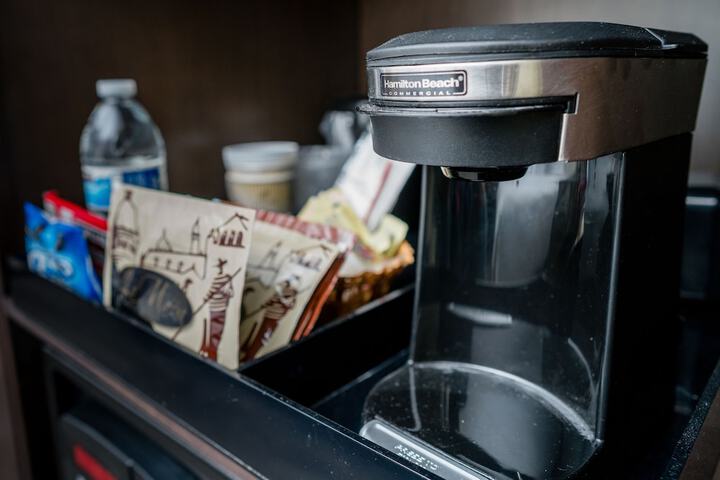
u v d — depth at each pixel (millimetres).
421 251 553
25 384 780
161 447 583
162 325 568
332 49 1062
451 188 523
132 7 812
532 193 477
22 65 731
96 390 636
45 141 771
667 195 470
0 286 765
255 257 596
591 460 420
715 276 689
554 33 317
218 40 909
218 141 942
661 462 482
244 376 472
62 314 671
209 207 542
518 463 422
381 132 373
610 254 414
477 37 318
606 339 422
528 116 322
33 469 805
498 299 522
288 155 849
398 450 448
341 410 554
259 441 460
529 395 505
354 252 656
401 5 979
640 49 356
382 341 649
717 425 407
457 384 533
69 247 662
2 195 737
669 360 527
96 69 799
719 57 692
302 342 544
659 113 411
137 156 831
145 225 588
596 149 344
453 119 329
